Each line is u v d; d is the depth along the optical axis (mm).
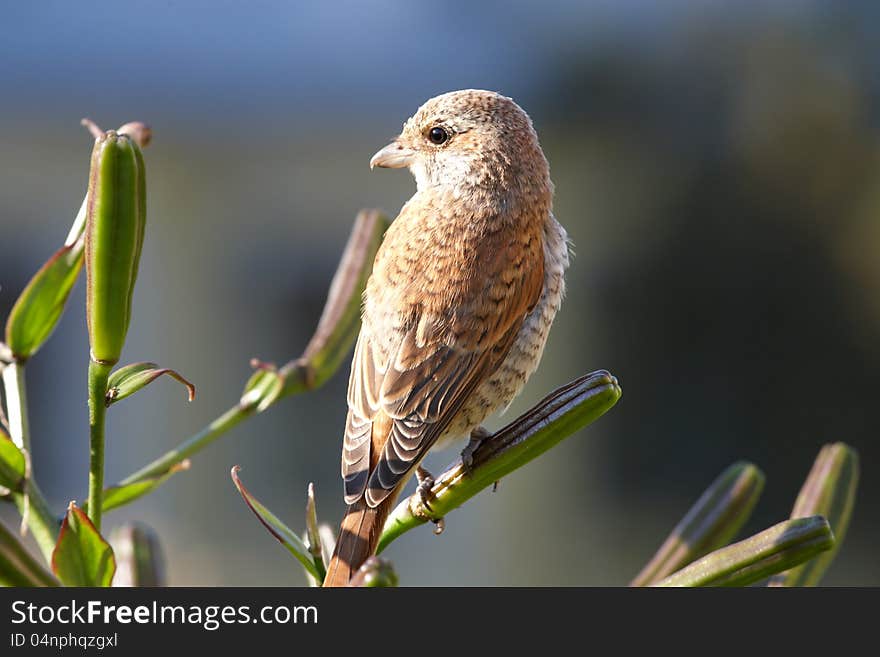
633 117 11734
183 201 11258
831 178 11797
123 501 3859
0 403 3756
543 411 3633
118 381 3309
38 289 3779
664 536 11969
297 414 12273
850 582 12164
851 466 4168
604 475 12250
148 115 10766
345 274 4582
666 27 11891
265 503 12031
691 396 12125
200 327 11664
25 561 3006
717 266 11922
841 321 11945
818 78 11789
